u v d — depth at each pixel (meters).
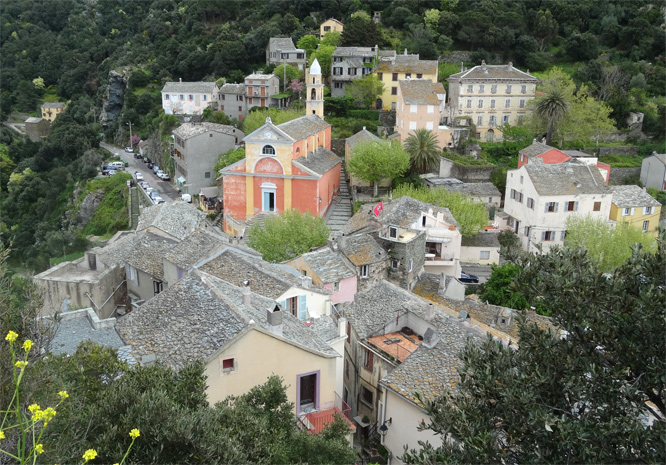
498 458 18.86
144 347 28.05
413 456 20.70
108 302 47.22
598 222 69.06
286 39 155.88
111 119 176.50
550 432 18.98
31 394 16.17
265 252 59.16
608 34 147.88
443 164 97.25
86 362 21.97
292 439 22.61
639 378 18.84
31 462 14.94
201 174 115.38
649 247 64.50
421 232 59.09
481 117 116.62
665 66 139.50
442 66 138.00
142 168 141.00
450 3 157.38
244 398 23.12
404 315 40.69
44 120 181.25
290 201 84.12
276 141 82.44
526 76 116.31
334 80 131.25
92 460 16.98
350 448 23.97
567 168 81.62
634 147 112.94
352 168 91.06
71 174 141.00
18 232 125.69
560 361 19.81
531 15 152.75
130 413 18.25
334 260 51.31
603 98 126.19
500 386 20.61
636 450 18.22
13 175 145.75
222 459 18.31
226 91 143.00
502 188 95.12
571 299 19.88
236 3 182.38
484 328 38.47
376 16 162.62
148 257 48.84
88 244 94.69
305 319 38.44
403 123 107.12
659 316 18.61
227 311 28.67
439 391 30.81
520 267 21.75
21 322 18.56
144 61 180.12
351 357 41.06
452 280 58.00
